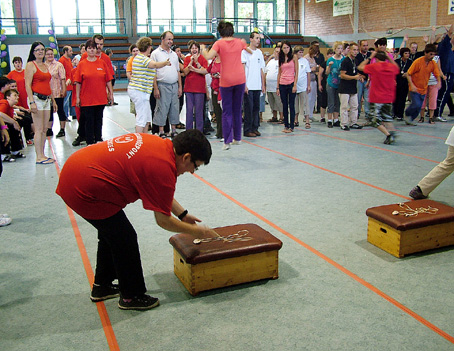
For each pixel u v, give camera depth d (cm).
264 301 267
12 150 654
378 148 701
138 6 2331
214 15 2419
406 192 473
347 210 422
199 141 226
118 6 2303
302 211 421
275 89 959
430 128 888
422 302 264
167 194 224
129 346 226
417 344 224
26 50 1888
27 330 241
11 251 343
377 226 339
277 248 288
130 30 2327
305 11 2373
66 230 387
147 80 696
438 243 334
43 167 617
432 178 425
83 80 702
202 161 231
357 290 279
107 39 2212
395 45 1803
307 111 905
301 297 271
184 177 548
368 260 320
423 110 966
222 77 668
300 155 660
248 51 772
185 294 277
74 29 2280
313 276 297
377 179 526
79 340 232
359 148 704
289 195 470
